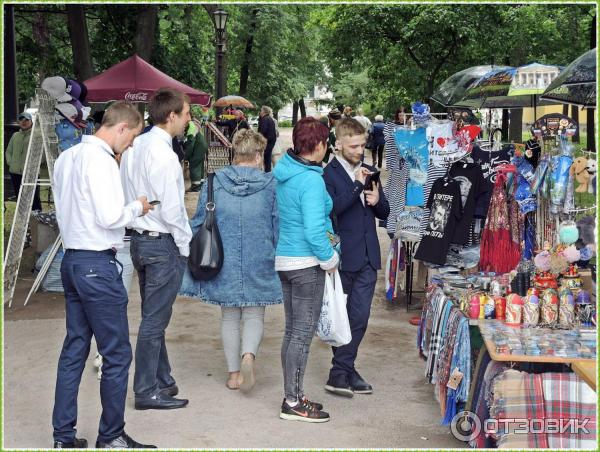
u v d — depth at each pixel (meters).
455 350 4.54
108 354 4.14
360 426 4.74
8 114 11.91
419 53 23.16
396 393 5.34
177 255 4.85
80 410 4.96
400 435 4.59
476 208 6.39
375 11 21.91
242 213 5.22
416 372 5.79
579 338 4.26
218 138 18.67
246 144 5.31
